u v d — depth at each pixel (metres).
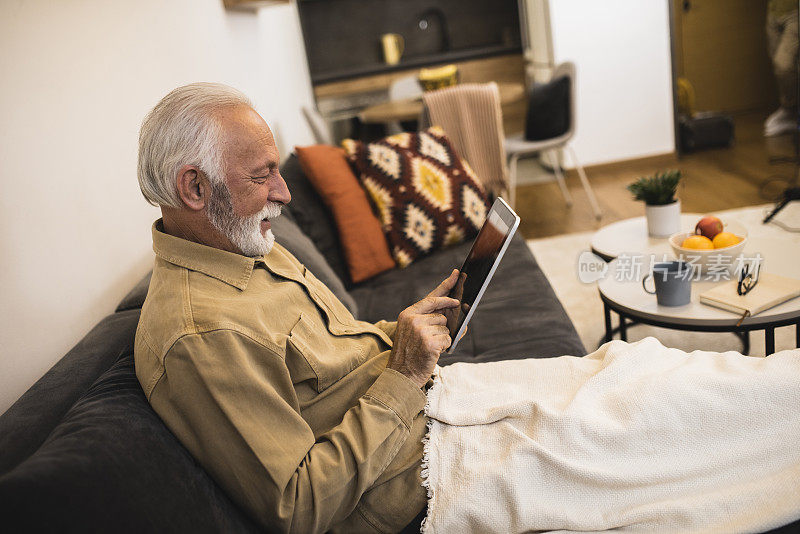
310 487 1.04
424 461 1.19
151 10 2.16
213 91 1.18
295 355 1.18
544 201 4.64
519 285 2.16
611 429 1.11
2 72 1.29
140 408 1.00
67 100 1.52
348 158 2.62
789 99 4.96
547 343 1.74
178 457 0.96
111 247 1.63
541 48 5.40
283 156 3.82
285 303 1.25
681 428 1.10
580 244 3.62
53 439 0.87
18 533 0.71
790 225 3.12
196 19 2.64
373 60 6.89
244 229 1.21
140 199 1.86
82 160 1.55
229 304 1.11
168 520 0.85
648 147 5.07
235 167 1.17
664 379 1.14
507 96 4.39
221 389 1.01
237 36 3.30
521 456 1.11
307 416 1.23
